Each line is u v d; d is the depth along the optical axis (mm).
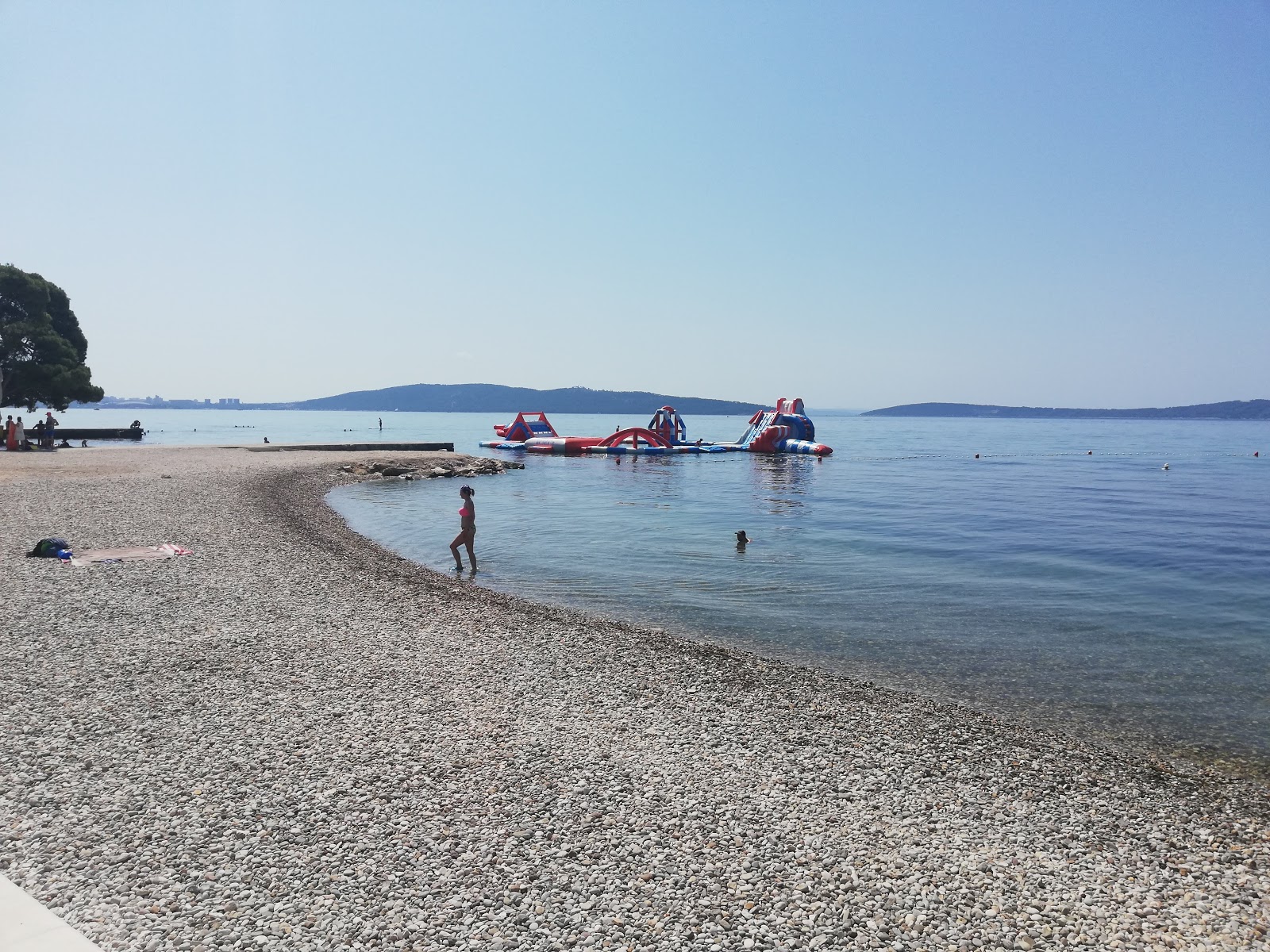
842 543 25453
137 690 9141
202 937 4816
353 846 6008
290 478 37719
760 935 5191
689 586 18391
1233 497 44000
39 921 4664
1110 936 5434
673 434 78688
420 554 22047
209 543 18672
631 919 5277
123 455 45781
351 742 8016
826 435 167125
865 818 7051
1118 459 89250
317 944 4816
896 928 5379
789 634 14438
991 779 8148
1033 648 13953
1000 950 5199
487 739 8305
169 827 6141
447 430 153125
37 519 20625
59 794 6590
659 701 9891
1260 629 15570
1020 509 36656
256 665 10266
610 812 6832
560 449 71875
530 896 5469
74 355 63969
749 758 8266
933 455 89938
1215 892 6129
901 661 12961
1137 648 14086
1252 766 9133
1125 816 7488
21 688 9000
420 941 4906
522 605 15289
